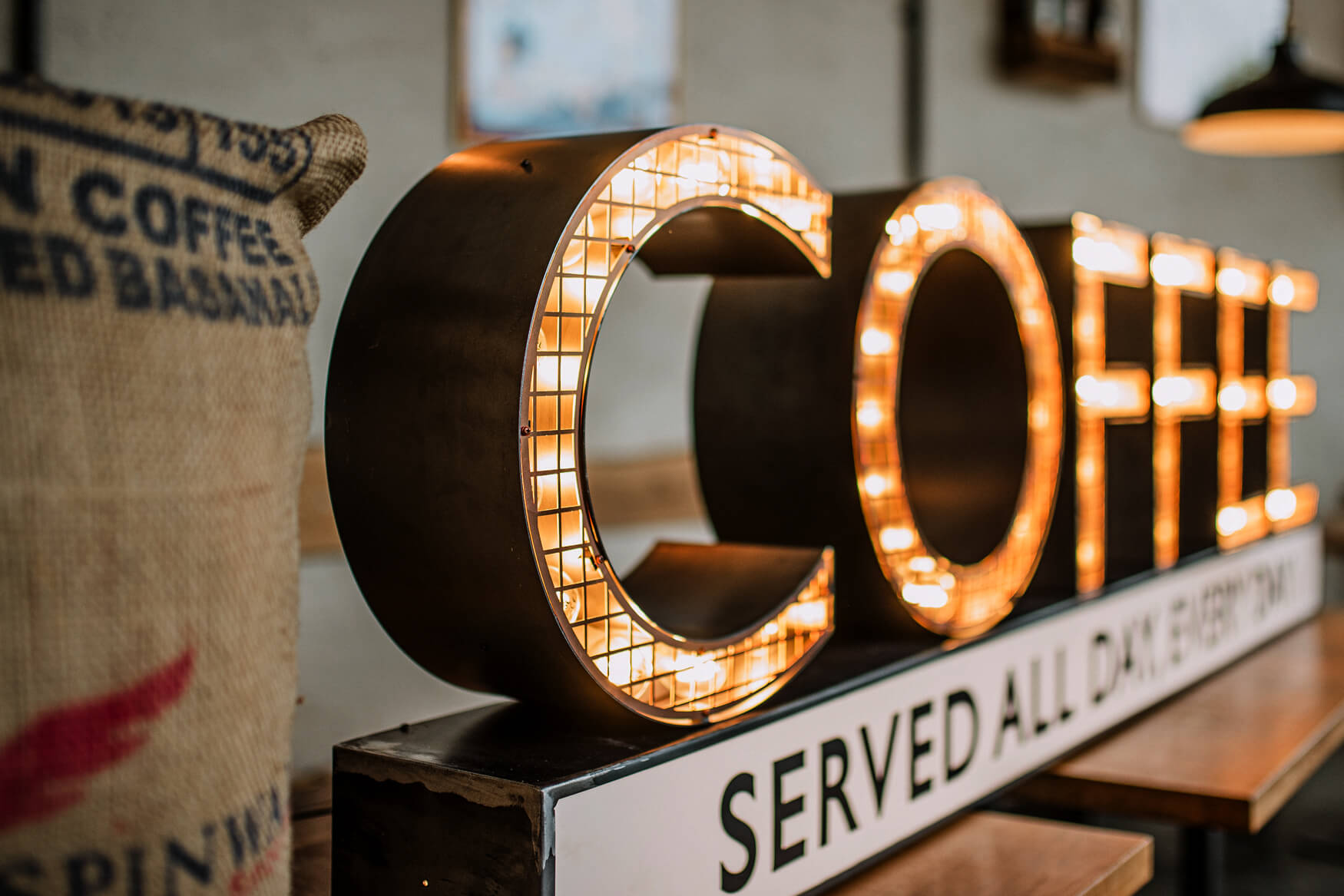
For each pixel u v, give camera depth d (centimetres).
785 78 301
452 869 144
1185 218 436
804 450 179
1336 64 512
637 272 282
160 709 100
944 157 334
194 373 103
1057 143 376
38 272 94
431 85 249
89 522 96
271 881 113
